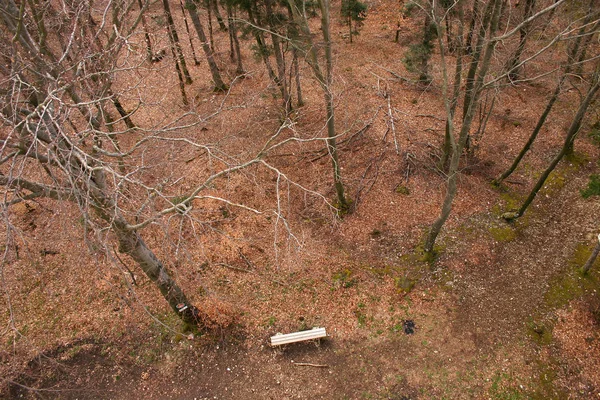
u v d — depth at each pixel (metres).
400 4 26.11
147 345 11.29
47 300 12.36
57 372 10.88
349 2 21.38
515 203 14.39
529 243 13.05
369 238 13.64
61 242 13.45
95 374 10.82
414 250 13.12
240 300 12.06
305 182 15.80
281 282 12.43
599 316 10.86
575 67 12.52
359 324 11.30
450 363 10.32
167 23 15.47
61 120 6.62
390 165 16.19
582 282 11.80
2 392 10.55
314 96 19.91
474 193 14.88
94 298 12.35
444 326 11.09
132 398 10.36
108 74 8.12
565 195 14.49
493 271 12.34
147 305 12.09
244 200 15.09
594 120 16.31
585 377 9.84
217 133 17.05
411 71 18.66
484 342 10.66
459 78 12.95
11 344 11.41
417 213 14.37
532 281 12.00
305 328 11.30
